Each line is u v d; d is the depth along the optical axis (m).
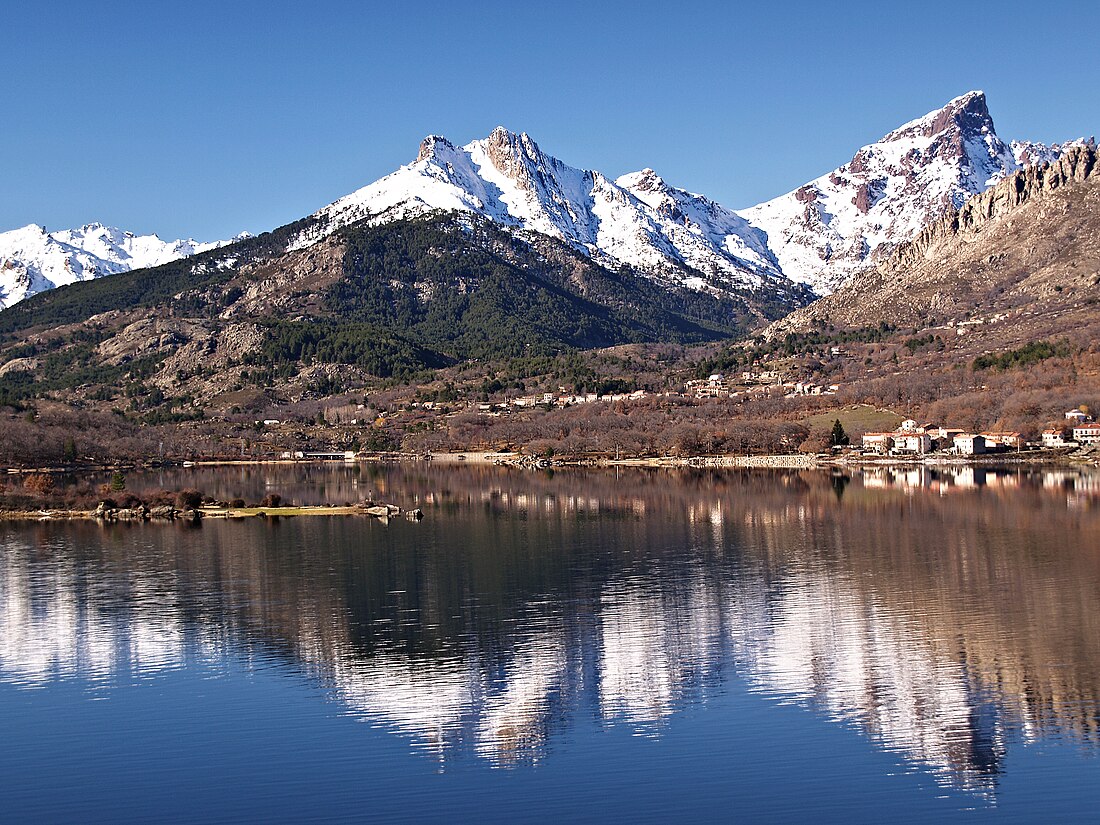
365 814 91.75
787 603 155.25
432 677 125.81
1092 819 88.25
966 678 120.69
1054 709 111.25
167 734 109.38
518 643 138.62
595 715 112.56
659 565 185.88
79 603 165.88
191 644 141.50
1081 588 159.38
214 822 90.75
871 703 113.88
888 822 88.44
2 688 124.50
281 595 168.75
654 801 92.88
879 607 151.38
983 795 92.81
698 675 124.06
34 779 99.12
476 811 91.81
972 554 187.38
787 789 94.56
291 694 120.81
